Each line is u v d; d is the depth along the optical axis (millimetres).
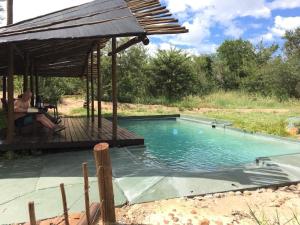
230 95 28969
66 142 8859
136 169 6766
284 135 12625
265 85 31438
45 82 21594
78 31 7949
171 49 29797
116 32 7699
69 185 5848
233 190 5711
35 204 5047
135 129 15391
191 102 26156
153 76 29156
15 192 5543
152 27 8297
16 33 8203
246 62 38719
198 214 4820
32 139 9125
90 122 13984
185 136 13445
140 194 5453
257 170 6773
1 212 4785
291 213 4922
